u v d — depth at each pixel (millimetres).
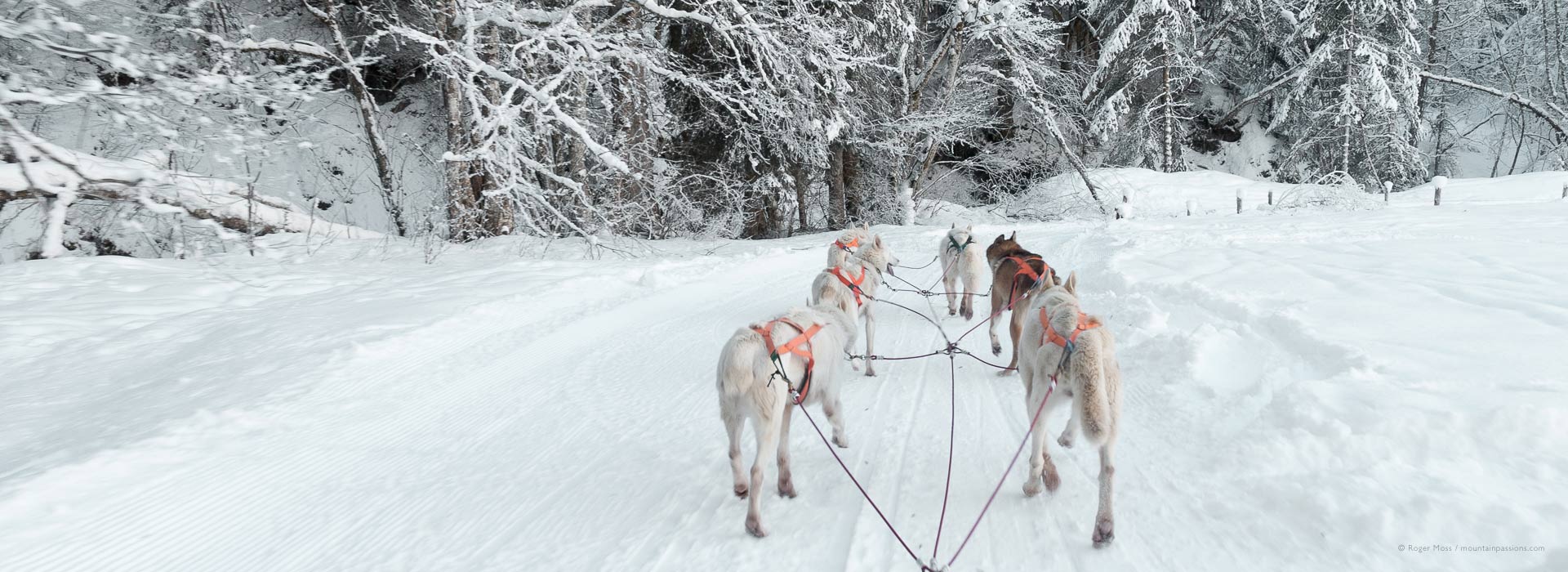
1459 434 4477
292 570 4551
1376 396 5074
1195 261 11680
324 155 24109
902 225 27500
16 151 11289
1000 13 27812
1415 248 11602
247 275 13523
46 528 4812
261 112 18688
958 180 37250
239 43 16250
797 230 27141
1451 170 42719
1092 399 4176
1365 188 34875
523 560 4543
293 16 24500
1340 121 34062
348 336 9273
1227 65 40844
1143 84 36719
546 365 8562
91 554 4641
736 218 26516
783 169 24656
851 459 5613
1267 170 40094
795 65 21016
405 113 27359
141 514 5121
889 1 23891
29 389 7812
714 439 6219
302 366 8125
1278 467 4609
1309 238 13867
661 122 23188
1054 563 4090
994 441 5789
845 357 8305
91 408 7270
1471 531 3693
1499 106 42750
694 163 26031
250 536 4922
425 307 10828
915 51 28797
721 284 13367
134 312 10859
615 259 16484
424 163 26141
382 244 17453
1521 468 4160
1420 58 40344
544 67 20453
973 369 7742
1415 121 36125
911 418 6387
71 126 17172
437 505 5297
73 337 9719
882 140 26938
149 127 12664
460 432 6629
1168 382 6359
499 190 16656
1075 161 31344
